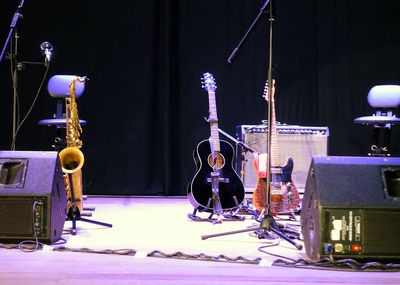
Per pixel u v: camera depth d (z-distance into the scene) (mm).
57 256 3002
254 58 5633
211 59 5621
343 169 2859
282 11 5629
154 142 5660
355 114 5660
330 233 2770
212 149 4348
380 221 2762
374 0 5617
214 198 4242
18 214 3135
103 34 5598
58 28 5566
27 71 5566
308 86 5660
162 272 2729
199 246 3336
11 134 5621
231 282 2574
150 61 5594
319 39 5633
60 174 3342
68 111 4328
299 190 4969
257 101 5645
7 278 2574
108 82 5617
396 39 5633
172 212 4637
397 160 2910
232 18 5605
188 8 5598
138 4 5590
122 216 4395
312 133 5023
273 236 3564
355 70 5641
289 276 2680
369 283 2576
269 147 3238
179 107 5629
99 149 5637
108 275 2658
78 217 3686
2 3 5535
